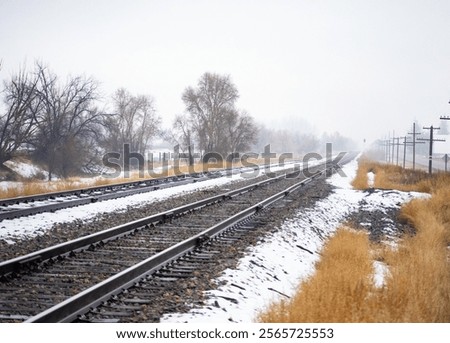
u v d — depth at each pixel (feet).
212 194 73.56
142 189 74.95
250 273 30.48
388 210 75.31
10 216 45.68
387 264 41.27
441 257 39.75
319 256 42.88
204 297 24.57
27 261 28.07
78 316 20.68
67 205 54.80
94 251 33.65
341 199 80.69
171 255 31.48
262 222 47.93
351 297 24.59
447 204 73.46
